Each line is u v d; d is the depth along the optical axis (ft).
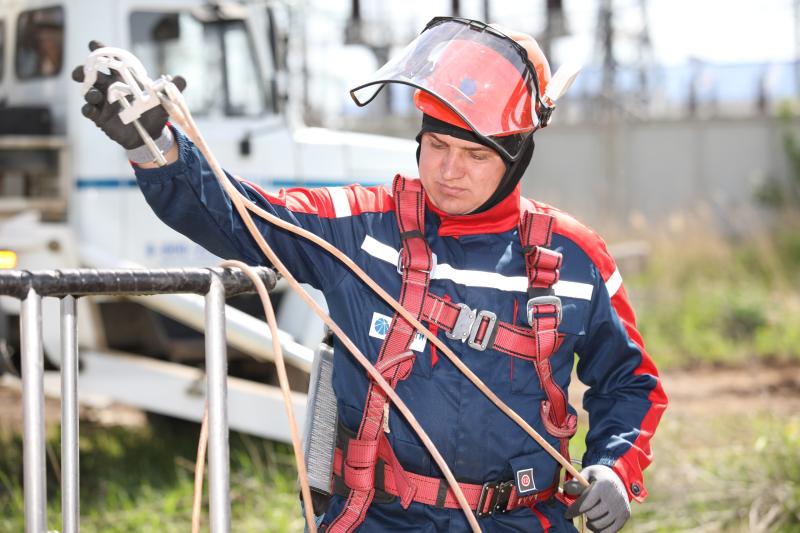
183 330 34.88
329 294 13.11
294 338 33.88
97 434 38.24
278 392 31.19
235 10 35.50
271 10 36.40
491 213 12.96
